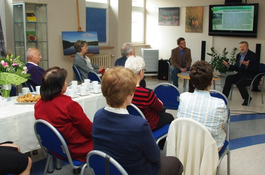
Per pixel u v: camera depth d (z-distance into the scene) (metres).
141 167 1.46
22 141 2.35
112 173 1.40
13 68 2.59
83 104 2.74
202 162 1.84
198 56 7.35
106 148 1.44
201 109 1.95
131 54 4.04
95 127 1.48
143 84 3.12
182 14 7.47
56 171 2.64
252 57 5.11
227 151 2.30
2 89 2.62
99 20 6.57
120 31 6.72
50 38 5.29
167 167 1.66
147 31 8.19
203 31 7.18
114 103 1.42
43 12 5.01
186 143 1.90
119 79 1.39
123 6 6.69
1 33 4.59
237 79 5.26
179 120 1.88
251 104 5.18
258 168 2.81
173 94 3.08
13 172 1.32
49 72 1.96
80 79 4.61
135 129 1.38
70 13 5.58
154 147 1.47
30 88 3.23
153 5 7.96
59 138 1.85
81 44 4.64
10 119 2.23
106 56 6.56
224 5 6.60
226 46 6.88
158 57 7.69
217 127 1.94
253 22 6.31
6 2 4.81
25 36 4.53
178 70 6.15
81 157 2.01
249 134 3.74
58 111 1.92
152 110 2.40
